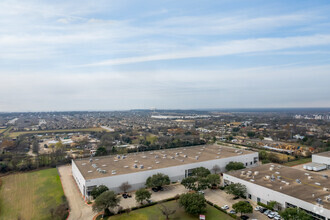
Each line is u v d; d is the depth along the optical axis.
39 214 79.69
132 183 97.94
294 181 88.94
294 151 177.12
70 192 99.31
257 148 194.38
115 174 96.44
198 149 151.50
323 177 93.31
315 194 75.69
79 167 109.38
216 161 120.94
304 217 62.75
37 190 103.00
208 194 93.75
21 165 139.25
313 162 134.50
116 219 73.94
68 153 178.88
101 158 128.25
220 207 80.88
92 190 87.12
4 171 132.88
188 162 116.06
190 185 94.56
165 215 75.44
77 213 79.56
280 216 70.62
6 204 89.06
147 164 112.88
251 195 87.81
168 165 110.44
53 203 87.88
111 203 75.31
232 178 97.06
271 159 147.38
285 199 75.50
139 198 82.31
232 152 140.88
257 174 98.12
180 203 78.31
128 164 113.25
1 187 108.12
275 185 84.81
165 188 100.50
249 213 76.50
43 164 145.38
